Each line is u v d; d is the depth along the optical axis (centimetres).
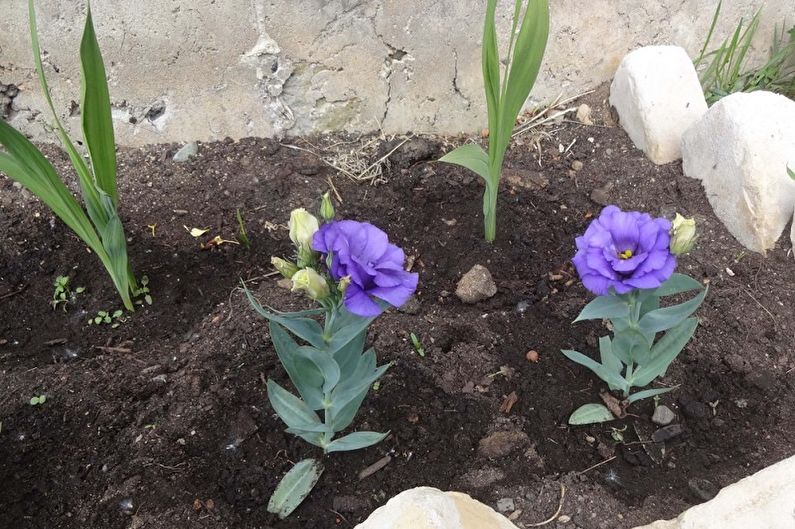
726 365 88
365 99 107
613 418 85
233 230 99
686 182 102
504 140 90
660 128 103
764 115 95
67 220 85
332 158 106
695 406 85
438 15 103
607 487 81
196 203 101
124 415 84
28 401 85
